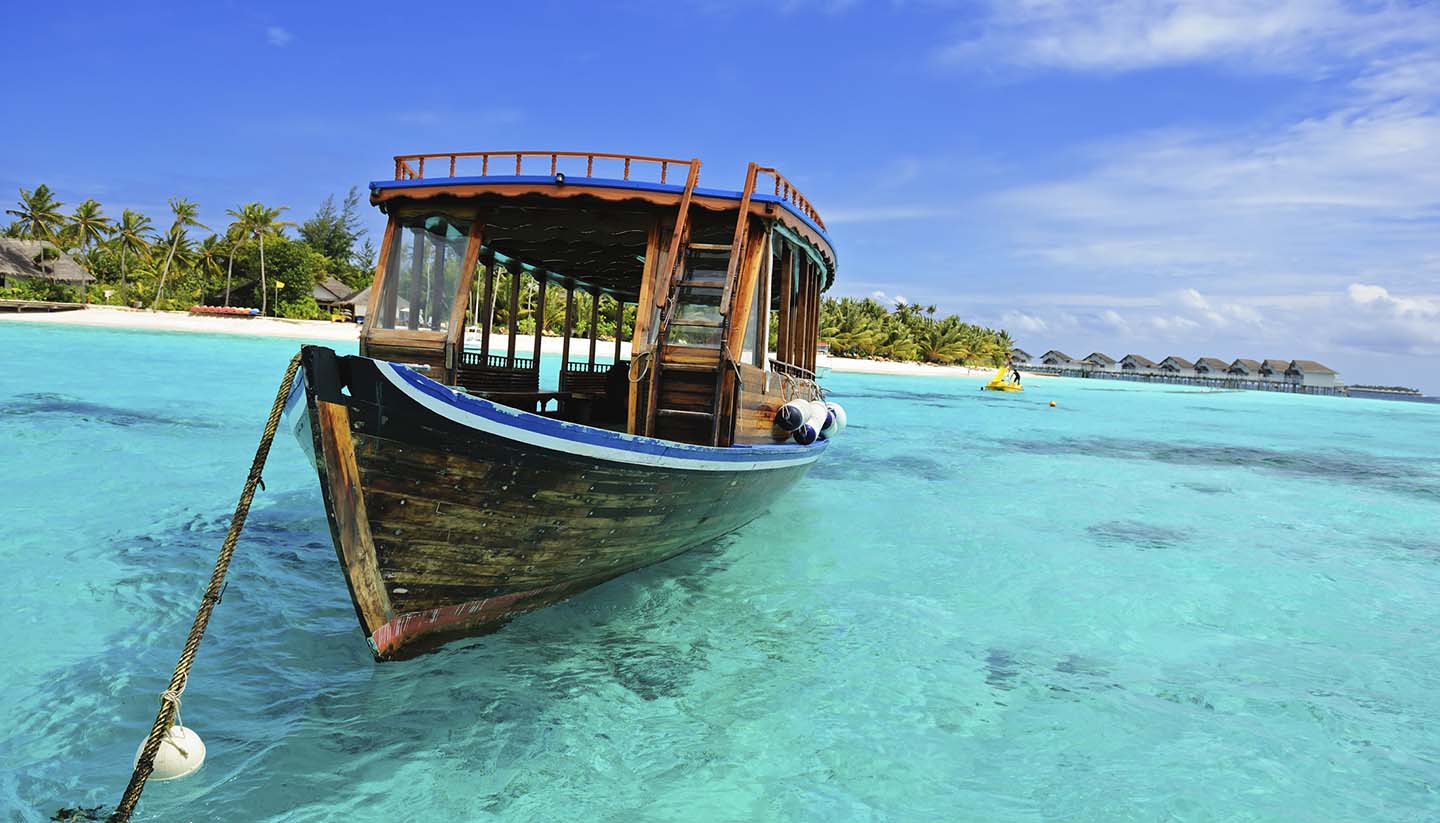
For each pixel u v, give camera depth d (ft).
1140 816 15.34
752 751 17.07
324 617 22.06
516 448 18.17
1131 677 22.02
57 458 40.37
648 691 19.49
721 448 24.20
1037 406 148.15
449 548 18.54
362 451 16.53
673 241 25.84
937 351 334.44
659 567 29.45
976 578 30.89
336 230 317.01
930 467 60.75
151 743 13.50
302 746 15.89
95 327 155.84
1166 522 44.19
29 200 211.41
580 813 14.51
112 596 22.81
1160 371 441.27
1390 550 39.29
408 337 27.73
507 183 26.58
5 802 13.66
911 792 15.80
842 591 28.27
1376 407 256.11
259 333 168.66
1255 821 15.33
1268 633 26.08
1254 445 95.30
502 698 18.45
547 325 148.87
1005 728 18.69
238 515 15.24
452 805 14.46
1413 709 20.52
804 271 35.32
